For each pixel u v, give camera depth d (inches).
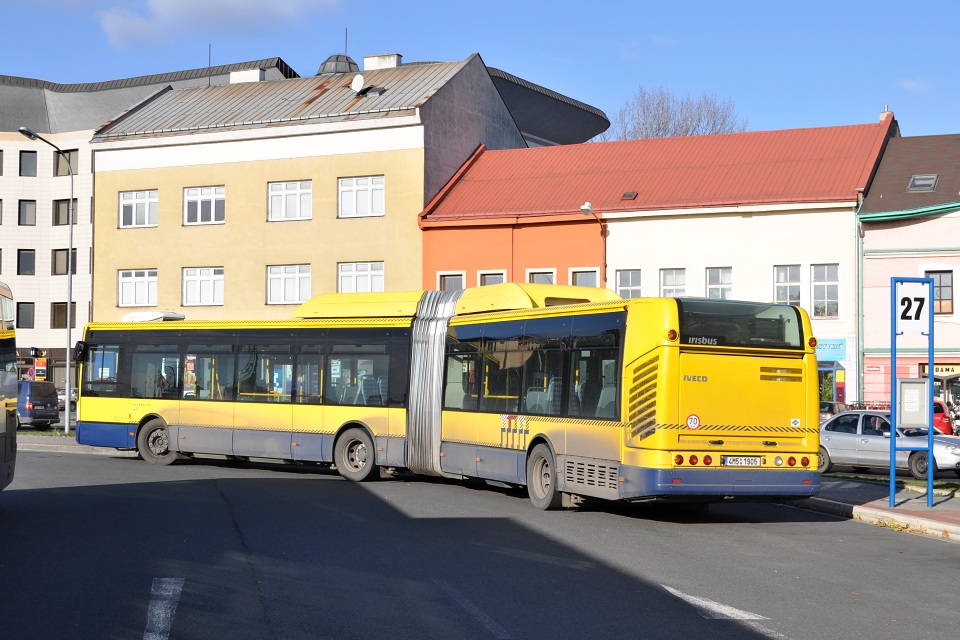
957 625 324.8
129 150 1824.6
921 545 513.3
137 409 969.5
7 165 2719.0
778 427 575.5
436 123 1691.7
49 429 1738.4
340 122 1683.1
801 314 586.9
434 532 522.9
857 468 1082.7
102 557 433.1
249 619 318.7
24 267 2728.8
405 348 813.2
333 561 428.5
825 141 1557.6
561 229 1550.2
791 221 1428.4
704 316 566.6
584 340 619.8
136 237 1815.9
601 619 323.3
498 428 701.3
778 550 486.0
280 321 892.6
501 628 309.3
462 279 1612.9
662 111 2596.0
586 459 605.6
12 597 349.7
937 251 1366.9
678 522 600.7
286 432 871.7
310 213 1710.1
